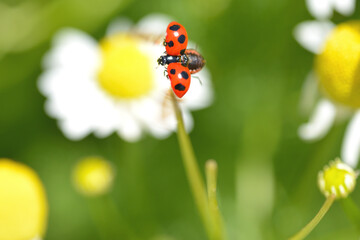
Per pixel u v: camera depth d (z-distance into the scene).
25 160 0.29
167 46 0.20
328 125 0.24
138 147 0.28
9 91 0.29
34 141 0.29
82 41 0.27
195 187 0.22
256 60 0.29
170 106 0.25
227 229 0.28
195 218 0.29
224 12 0.29
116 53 0.26
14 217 0.22
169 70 0.20
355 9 0.28
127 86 0.26
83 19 0.29
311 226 0.22
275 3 0.29
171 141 0.29
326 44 0.24
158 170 0.29
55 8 0.29
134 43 0.26
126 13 0.29
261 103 0.29
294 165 0.28
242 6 0.29
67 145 0.29
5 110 0.29
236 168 0.29
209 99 0.26
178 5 0.29
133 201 0.28
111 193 0.29
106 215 0.27
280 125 0.28
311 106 0.24
